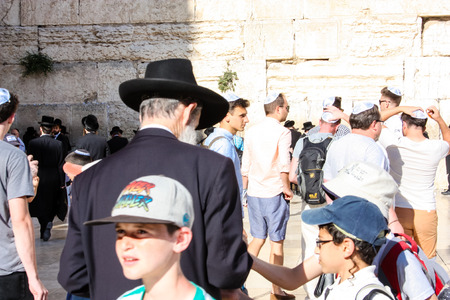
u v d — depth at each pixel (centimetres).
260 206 641
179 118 272
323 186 324
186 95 272
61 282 268
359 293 253
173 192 176
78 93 1537
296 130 1434
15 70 1539
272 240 645
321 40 1464
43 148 953
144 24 1516
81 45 1531
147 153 256
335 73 1467
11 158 361
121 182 254
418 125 525
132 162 256
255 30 1476
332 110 584
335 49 1464
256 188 643
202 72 1500
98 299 256
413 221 532
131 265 178
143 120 273
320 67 1473
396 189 318
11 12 1536
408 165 527
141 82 267
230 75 1470
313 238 551
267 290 655
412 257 301
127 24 1520
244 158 664
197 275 246
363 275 259
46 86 1540
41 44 1537
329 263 265
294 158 611
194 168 251
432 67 1448
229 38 1491
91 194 262
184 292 184
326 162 498
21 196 359
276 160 637
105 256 254
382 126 555
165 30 1507
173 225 178
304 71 1477
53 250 880
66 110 1533
